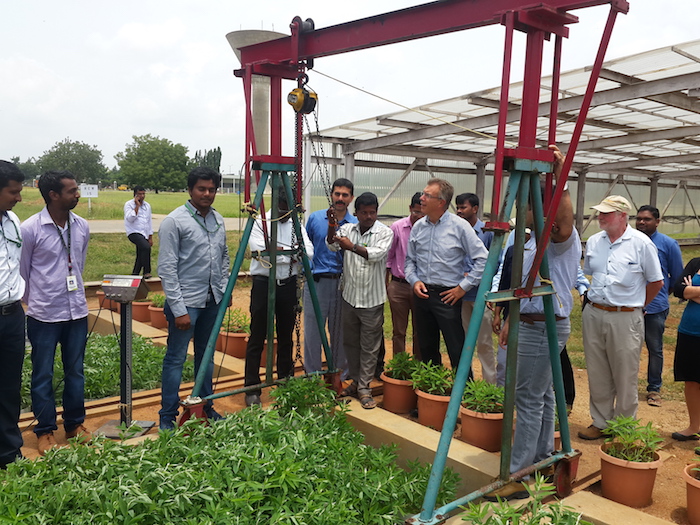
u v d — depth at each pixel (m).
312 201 13.88
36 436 4.68
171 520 2.77
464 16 3.45
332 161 14.04
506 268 4.13
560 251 3.66
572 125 11.48
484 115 11.02
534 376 3.65
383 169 15.27
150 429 4.82
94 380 5.70
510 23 3.04
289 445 3.43
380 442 4.63
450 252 4.91
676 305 12.15
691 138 13.56
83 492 2.83
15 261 3.83
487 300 3.11
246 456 3.18
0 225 3.73
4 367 3.82
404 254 5.79
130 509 2.76
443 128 11.80
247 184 4.67
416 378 4.93
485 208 18.33
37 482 2.94
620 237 4.68
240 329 6.96
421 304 5.15
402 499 3.38
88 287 9.97
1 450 3.91
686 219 27.36
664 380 6.73
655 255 4.56
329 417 4.43
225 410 5.36
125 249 19.00
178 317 4.41
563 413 3.75
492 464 3.96
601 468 3.86
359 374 5.27
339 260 5.61
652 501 3.83
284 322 5.25
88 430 4.77
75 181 4.31
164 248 4.41
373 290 5.01
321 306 5.65
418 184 16.23
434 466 2.96
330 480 3.32
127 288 4.41
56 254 4.31
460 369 3.05
